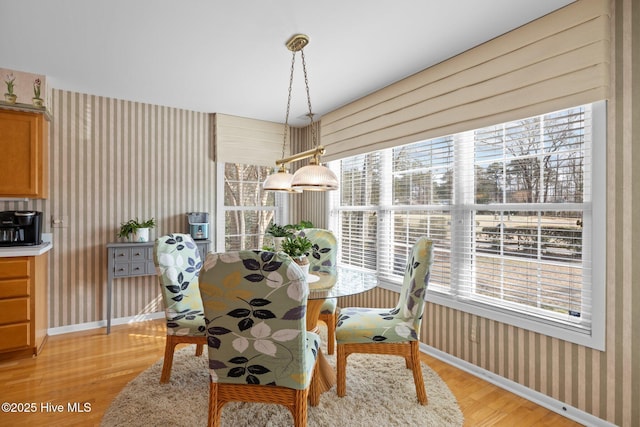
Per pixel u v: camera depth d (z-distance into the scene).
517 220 2.25
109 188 3.38
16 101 2.72
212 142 3.97
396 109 2.99
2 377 2.32
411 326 2.03
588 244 1.90
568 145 2.00
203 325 2.17
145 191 3.56
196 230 3.59
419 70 2.75
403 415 1.89
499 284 2.35
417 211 2.99
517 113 2.11
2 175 2.68
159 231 3.63
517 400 2.10
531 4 1.87
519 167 2.24
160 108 3.65
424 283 2.01
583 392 1.88
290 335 1.45
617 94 1.75
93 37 2.22
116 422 1.81
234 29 2.13
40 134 2.81
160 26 2.09
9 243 2.70
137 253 3.26
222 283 1.41
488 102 2.27
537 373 2.08
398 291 3.13
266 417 1.87
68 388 2.19
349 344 2.06
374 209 3.49
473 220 2.53
